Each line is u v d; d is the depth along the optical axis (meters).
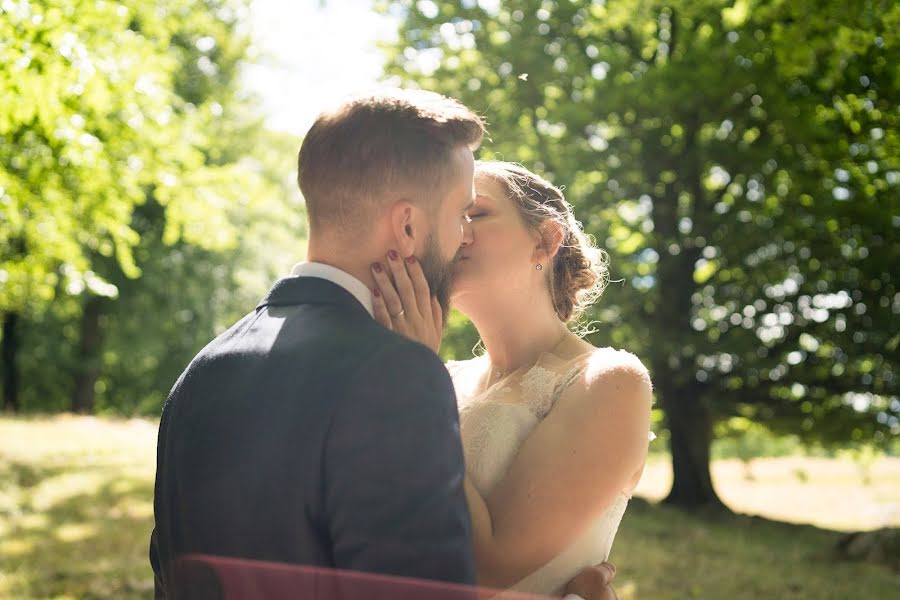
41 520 8.72
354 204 1.58
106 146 7.88
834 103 13.38
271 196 9.99
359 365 1.42
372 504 1.36
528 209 2.07
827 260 14.30
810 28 7.59
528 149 15.73
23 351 25.80
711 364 15.96
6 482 10.56
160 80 8.22
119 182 8.30
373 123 1.58
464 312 2.13
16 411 25.09
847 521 16.14
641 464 1.89
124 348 24.39
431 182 1.58
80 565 7.04
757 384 15.30
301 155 1.64
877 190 13.51
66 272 8.97
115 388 29.75
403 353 1.45
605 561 1.93
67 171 7.86
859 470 23.89
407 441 1.38
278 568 1.40
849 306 14.23
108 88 7.22
